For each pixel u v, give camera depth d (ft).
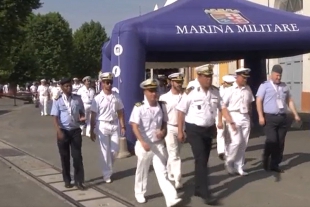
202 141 26.21
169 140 29.04
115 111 31.99
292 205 25.35
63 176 30.66
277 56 56.13
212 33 42.09
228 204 25.82
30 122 78.18
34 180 33.19
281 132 32.58
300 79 81.41
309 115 69.77
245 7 46.11
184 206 25.52
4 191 30.25
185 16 43.27
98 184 31.42
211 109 26.18
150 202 26.66
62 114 29.66
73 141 29.91
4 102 156.25
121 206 26.18
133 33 40.96
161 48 41.75
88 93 55.16
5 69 162.09
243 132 31.91
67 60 261.03
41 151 45.65
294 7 81.56
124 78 41.01
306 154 39.09
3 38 132.67
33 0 135.03
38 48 249.55
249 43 42.88
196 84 27.17
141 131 25.75
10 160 40.98
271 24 43.88
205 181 26.20
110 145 31.94
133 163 37.86
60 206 26.63
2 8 129.39
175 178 28.94
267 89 31.91
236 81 31.91
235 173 32.32
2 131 64.49
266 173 32.68
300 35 43.78
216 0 45.85
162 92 55.42
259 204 25.67
